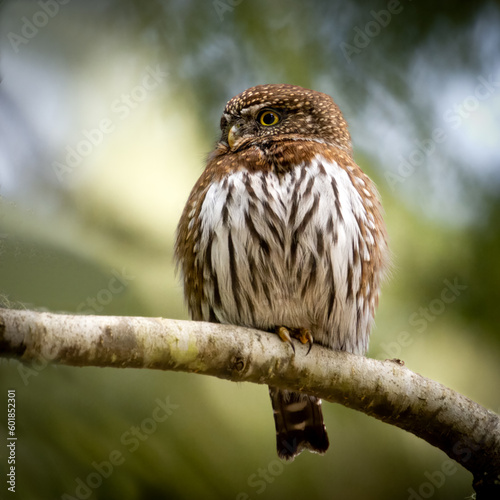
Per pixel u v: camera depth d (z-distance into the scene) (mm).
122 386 9609
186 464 9781
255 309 9758
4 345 6562
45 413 8797
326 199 9609
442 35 12219
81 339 6867
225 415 10414
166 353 7371
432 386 8789
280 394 10438
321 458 11133
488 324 11391
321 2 12391
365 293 10102
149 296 10570
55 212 10688
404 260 11508
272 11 12328
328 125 10773
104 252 10500
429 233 11461
